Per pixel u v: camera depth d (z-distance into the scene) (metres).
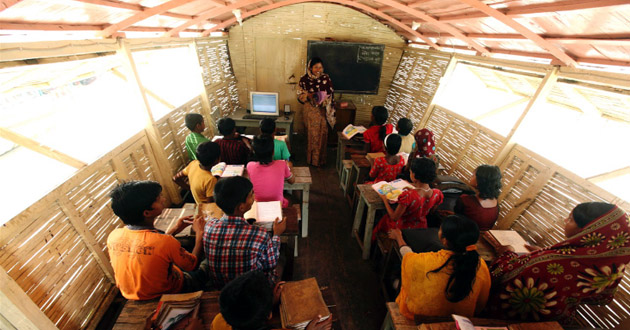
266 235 1.44
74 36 2.14
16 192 2.17
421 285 1.29
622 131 2.69
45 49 1.74
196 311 1.28
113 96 3.24
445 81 4.18
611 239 1.10
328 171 4.64
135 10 2.25
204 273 1.82
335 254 2.86
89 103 3.14
